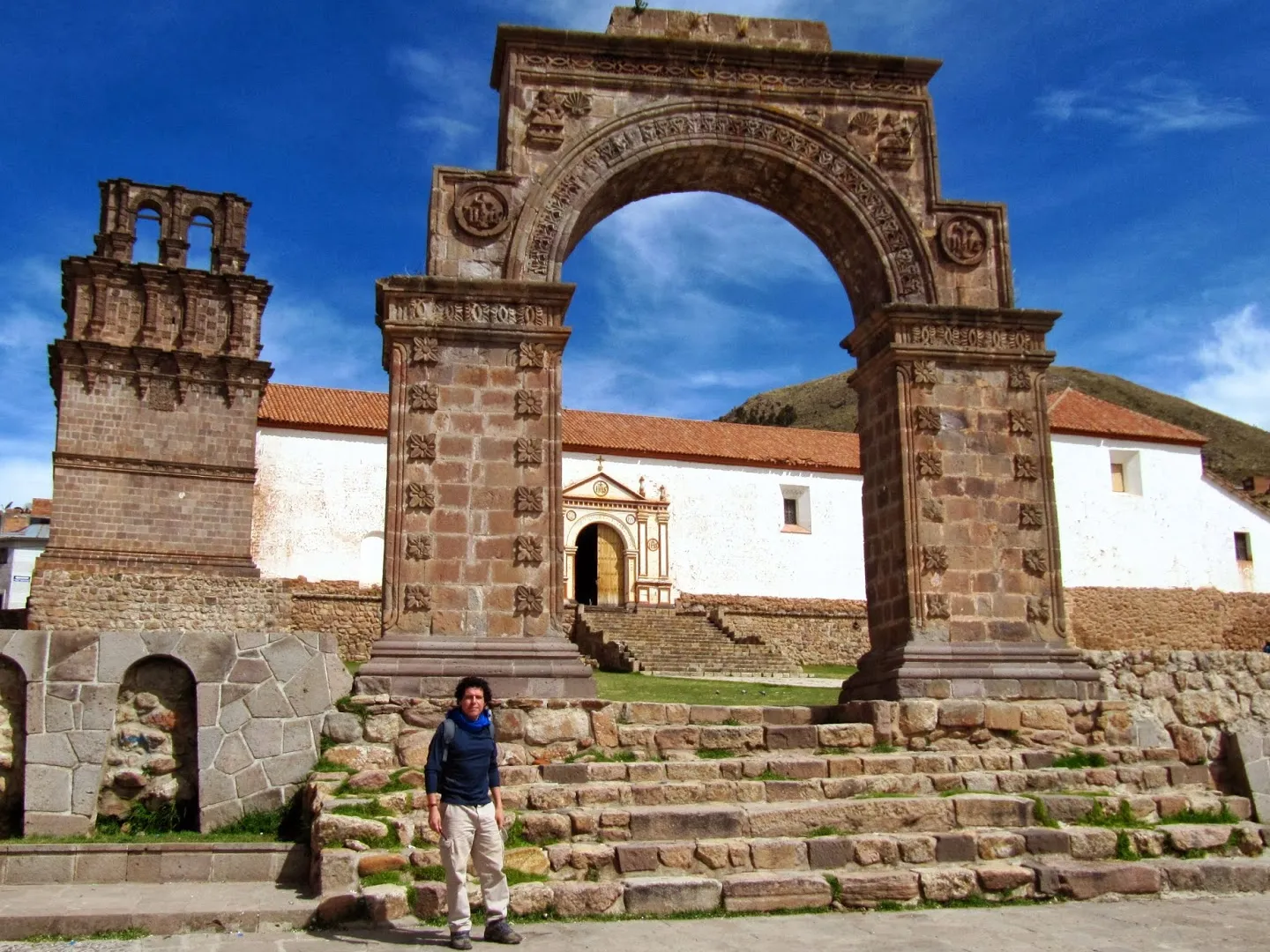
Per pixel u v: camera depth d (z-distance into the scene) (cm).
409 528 1493
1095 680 1557
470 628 1474
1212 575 5125
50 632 1166
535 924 944
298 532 4150
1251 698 1484
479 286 1570
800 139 1736
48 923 889
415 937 884
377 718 1277
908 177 1759
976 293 1731
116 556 3431
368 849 1034
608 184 1675
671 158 1709
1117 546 5012
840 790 1242
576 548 4816
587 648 4041
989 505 1644
